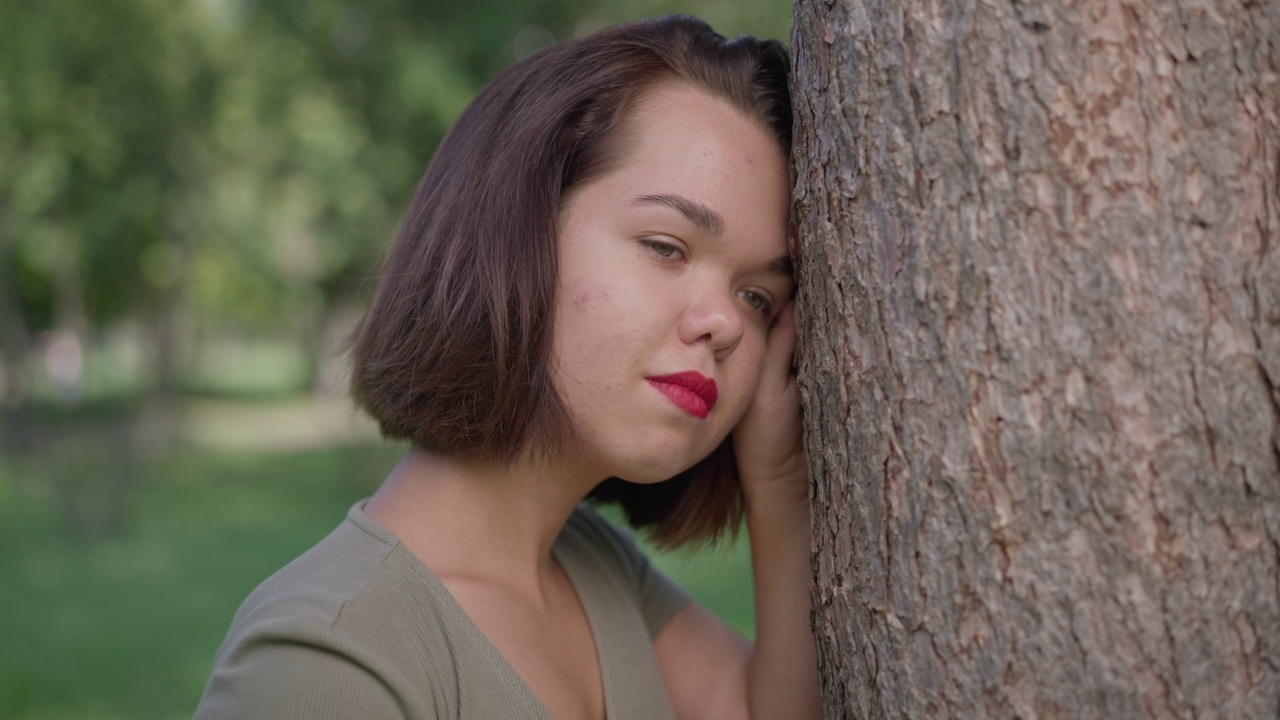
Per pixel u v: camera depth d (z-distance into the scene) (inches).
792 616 60.5
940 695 40.5
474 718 47.1
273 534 425.4
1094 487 37.8
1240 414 37.7
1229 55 38.1
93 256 474.0
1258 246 38.1
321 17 404.5
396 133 413.1
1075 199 37.9
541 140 51.0
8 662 243.4
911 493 41.1
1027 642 38.7
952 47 39.6
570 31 381.7
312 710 42.0
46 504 497.0
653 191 49.2
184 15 422.0
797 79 47.7
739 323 50.9
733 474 65.0
